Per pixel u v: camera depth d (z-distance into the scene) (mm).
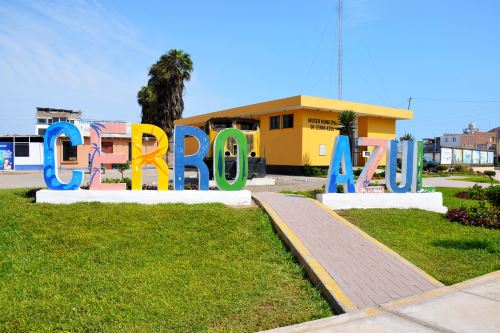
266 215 8906
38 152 32906
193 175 21578
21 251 6598
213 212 8672
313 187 16422
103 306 4930
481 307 4871
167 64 37938
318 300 5234
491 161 50094
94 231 7465
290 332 4266
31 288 5324
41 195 9234
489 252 7441
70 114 52938
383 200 11094
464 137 74062
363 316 4629
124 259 6402
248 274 6012
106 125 9586
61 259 6336
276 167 27500
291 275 6102
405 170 11727
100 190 9500
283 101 25219
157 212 8531
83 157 33188
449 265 6668
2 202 9203
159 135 9867
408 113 30625
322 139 26359
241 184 10391
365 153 11648
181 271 6020
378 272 6027
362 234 7941
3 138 32688
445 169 35906
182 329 4473
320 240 7332
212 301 5145
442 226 9547
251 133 17641
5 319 4559
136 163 9742
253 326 4527
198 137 10086
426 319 4531
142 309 4898
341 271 5957
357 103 27266
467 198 15305
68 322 4559
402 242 7941
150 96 39562
